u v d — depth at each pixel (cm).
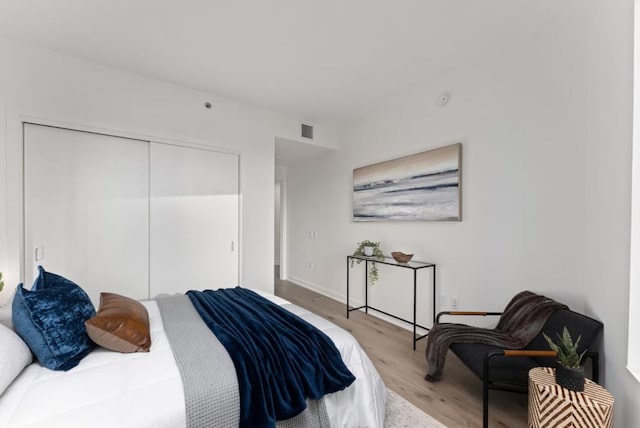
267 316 175
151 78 283
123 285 272
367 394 152
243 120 340
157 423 98
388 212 333
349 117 381
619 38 139
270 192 362
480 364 169
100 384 108
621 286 135
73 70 246
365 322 335
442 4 181
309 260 489
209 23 202
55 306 128
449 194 266
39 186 235
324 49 233
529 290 214
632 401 125
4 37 220
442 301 278
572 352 135
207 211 319
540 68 209
